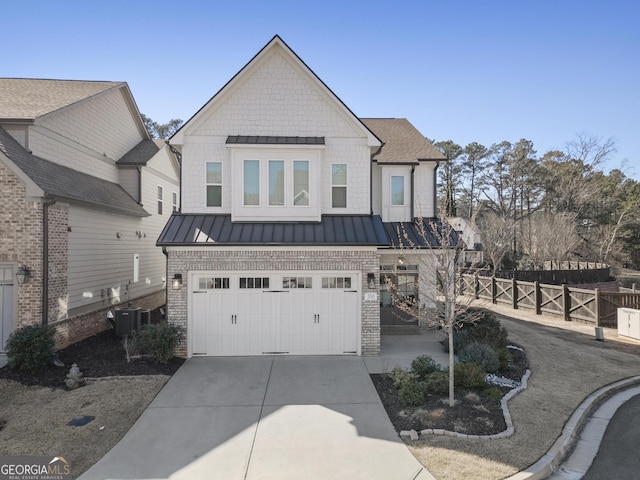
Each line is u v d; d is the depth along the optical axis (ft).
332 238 39.47
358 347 39.27
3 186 36.47
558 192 155.43
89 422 24.85
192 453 21.44
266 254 38.99
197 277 38.96
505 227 121.08
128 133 65.31
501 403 27.25
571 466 20.99
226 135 43.70
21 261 36.55
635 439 24.00
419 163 54.03
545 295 62.23
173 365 35.58
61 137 45.88
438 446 21.88
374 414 26.07
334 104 44.14
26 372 32.42
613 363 38.19
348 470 19.71
